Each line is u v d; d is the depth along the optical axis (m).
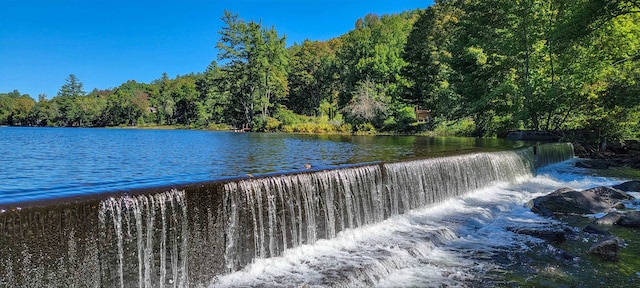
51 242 5.25
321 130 54.03
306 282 6.72
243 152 18.81
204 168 11.96
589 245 8.87
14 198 5.52
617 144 24.72
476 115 36.81
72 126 102.44
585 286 6.87
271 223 7.90
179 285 6.59
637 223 10.15
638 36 25.22
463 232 9.88
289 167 12.20
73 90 120.19
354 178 9.69
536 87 27.75
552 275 7.30
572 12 25.17
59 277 5.33
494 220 11.06
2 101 106.38
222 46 68.06
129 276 6.04
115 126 100.81
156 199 6.30
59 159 14.98
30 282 5.08
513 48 28.47
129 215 6.00
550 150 21.38
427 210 11.73
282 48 76.31
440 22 48.75
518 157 17.45
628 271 7.48
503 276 7.27
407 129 47.81
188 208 6.68
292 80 86.75
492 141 27.20
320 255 7.99
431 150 19.33
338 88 83.00
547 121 28.22
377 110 53.16
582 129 26.03
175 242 6.53
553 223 10.66
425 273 7.43
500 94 30.16
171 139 33.25
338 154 17.28
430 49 48.28
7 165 12.98
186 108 99.75
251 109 70.25
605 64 24.86
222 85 73.50
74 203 5.46
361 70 66.31
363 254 8.00
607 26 24.56
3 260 4.85
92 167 12.31
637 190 14.23
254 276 7.11
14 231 4.92
